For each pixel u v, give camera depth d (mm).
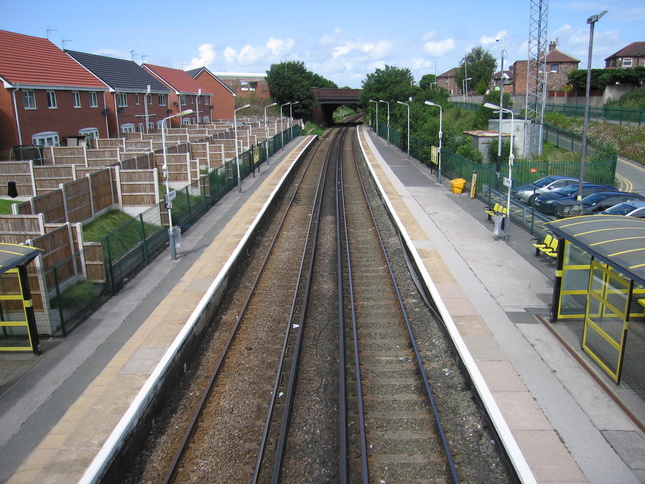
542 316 13492
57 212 19047
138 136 44562
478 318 13391
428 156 40594
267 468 8797
